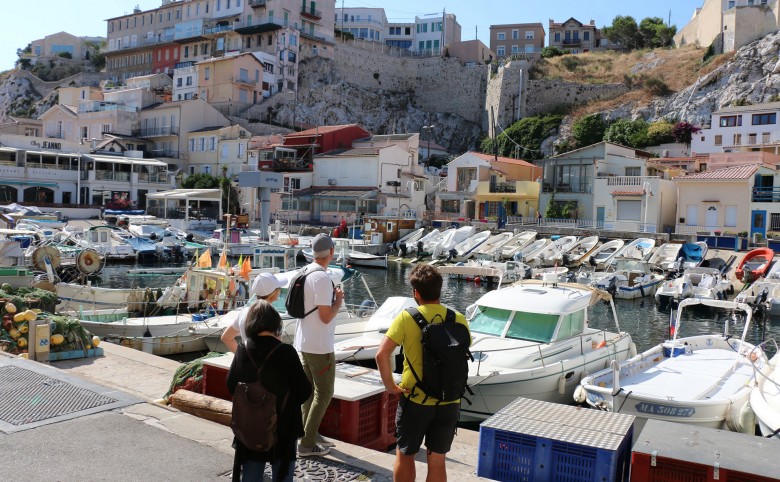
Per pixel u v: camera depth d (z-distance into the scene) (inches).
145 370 444.8
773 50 3110.2
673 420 460.4
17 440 248.7
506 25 4874.5
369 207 2448.3
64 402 296.8
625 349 663.8
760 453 213.8
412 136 2694.4
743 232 1765.5
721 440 227.1
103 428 268.1
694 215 1862.7
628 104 3403.1
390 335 204.8
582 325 628.4
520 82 3683.6
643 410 469.1
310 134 2787.9
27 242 1514.5
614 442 229.5
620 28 4512.8
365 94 4079.7
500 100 3722.9
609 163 2182.6
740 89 3038.9
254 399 192.1
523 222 2230.6
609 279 1392.7
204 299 869.2
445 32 5103.3
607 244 1809.8
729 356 621.9
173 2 4446.4
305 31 4148.6
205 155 3014.3
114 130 3186.5
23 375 336.5
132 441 256.1
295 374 198.2
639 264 1510.8
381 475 243.6
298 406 202.8
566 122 3366.1
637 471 216.1
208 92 3686.0
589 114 3390.7
